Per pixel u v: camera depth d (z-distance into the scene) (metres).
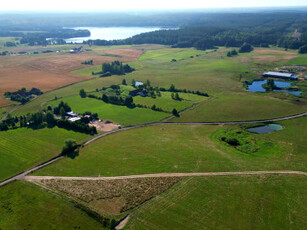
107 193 73.88
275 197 70.62
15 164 90.19
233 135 107.38
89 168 86.38
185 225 61.97
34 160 92.38
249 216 64.31
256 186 75.12
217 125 119.06
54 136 110.81
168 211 66.50
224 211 66.06
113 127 119.62
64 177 82.06
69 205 69.69
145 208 67.81
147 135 109.88
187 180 78.38
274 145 98.44
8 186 78.44
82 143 103.94
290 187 74.38
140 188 75.50
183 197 71.31
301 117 124.56
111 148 98.81
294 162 86.62
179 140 104.56
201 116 130.12
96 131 115.00
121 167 86.12
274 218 63.62
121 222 63.66
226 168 84.19
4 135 112.88
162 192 73.56
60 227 62.81
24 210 68.56
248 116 127.69
